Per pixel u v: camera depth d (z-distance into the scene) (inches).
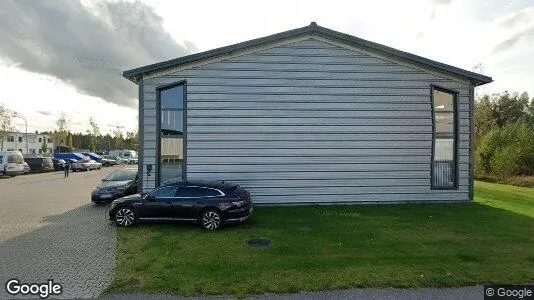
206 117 461.4
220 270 229.8
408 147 480.7
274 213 415.8
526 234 318.3
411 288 204.4
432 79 484.1
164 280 213.8
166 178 461.4
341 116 473.7
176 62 451.5
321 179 470.3
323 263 241.6
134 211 358.6
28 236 319.3
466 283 210.5
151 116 459.5
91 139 2871.6
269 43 466.3
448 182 490.3
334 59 474.6
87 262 247.9
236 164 462.3
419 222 366.3
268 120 466.6
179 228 348.8
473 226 348.5
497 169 947.3
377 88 478.3
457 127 488.4
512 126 1027.9
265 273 223.9
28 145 2915.8
